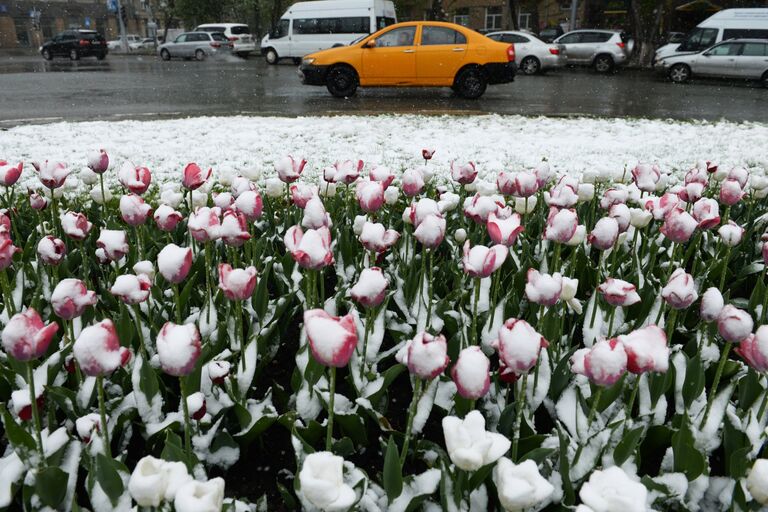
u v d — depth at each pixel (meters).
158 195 5.54
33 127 9.19
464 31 13.49
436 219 2.04
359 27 22.52
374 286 1.65
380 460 1.98
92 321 2.23
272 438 2.08
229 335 2.26
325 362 1.30
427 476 1.61
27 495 1.53
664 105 13.55
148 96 14.27
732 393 1.95
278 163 3.15
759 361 1.48
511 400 2.06
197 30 30.30
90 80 18.55
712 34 21.34
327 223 2.18
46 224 3.32
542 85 18.20
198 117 10.73
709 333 2.25
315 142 8.36
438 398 2.00
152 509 1.35
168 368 1.39
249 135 8.78
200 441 1.80
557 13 38.03
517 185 2.71
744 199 4.14
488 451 1.24
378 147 8.09
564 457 1.52
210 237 2.18
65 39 31.83
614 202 2.86
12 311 2.29
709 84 19.34
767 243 2.30
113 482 1.44
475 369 1.29
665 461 1.70
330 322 1.26
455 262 2.83
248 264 2.87
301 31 23.42
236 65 25.09
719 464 1.90
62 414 1.94
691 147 8.45
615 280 1.87
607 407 1.92
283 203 4.05
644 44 26.80
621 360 1.35
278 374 2.48
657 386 1.87
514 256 2.84
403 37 13.61
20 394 1.60
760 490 1.29
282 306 2.36
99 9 65.56
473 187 3.51
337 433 1.98
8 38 59.38
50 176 2.85
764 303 2.42
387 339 2.60
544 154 7.91
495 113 11.54
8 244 1.86
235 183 2.80
